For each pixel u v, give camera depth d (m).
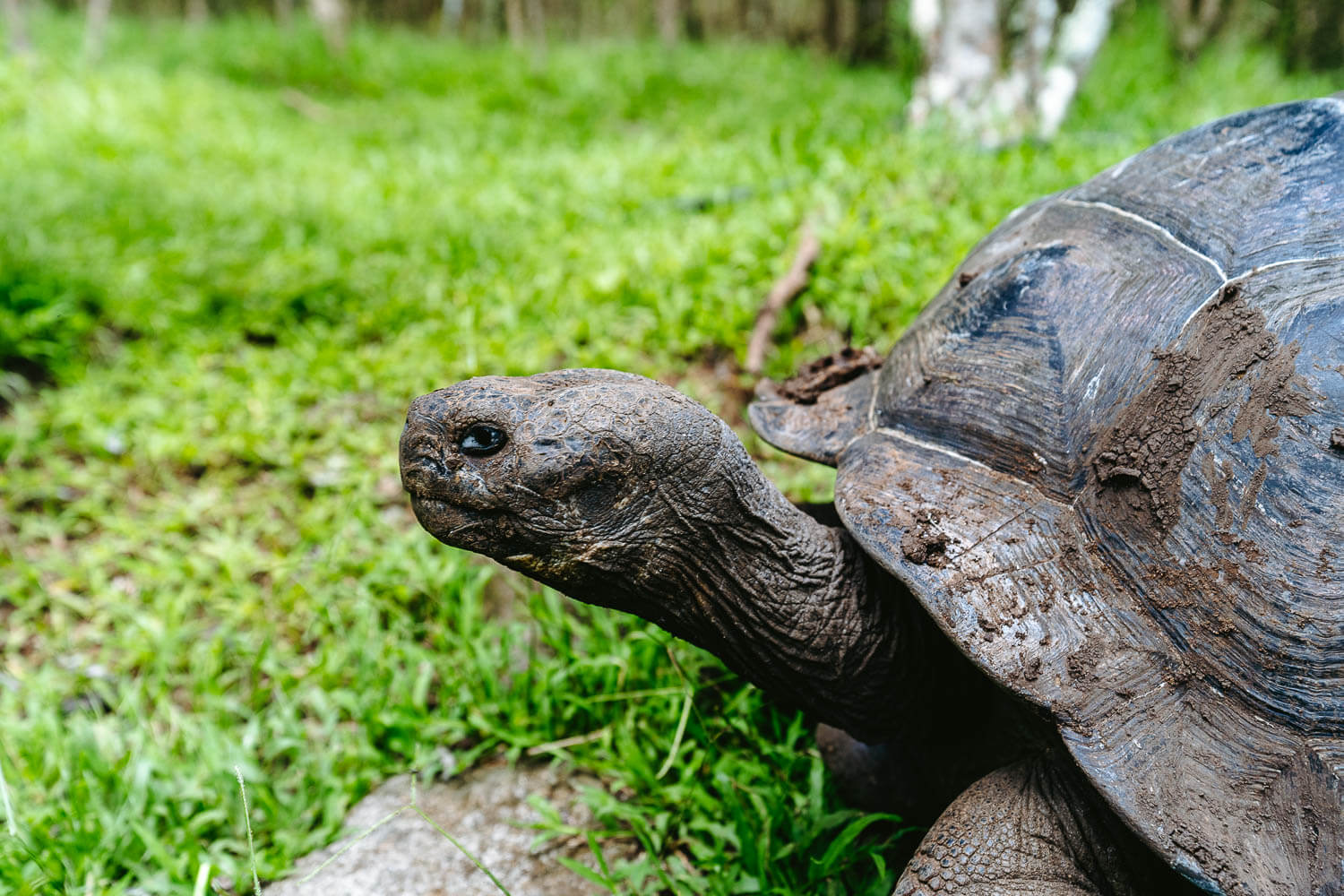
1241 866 0.41
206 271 1.46
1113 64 2.63
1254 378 0.47
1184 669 0.46
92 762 0.72
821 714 0.57
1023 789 0.49
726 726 0.71
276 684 0.80
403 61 3.54
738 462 0.51
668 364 1.12
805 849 0.62
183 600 0.90
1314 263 0.49
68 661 0.87
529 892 0.64
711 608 0.53
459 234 1.53
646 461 0.47
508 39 4.62
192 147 2.17
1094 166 1.31
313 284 1.38
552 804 0.70
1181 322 0.50
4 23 3.55
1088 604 0.47
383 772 0.74
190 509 1.02
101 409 1.17
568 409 0.47
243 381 1.22
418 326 1.28
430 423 0.47
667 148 1.95
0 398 1.25
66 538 1.03
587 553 0.48
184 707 0.82
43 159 1.94
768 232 1.26
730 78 3.18
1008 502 0.51
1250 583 0.45
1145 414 0.49
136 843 0.68
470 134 2.32
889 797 0.63
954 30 1.62
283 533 1.00
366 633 0.83
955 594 0.47
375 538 0.96
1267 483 0.45
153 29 4.22
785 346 1.11
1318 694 0.44
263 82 3.23
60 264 1.39
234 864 0.65
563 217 1.56
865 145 1.49
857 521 0.51
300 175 2.00
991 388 0.54
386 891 0.64
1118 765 0.44
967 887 0.47
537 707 0.76
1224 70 2.59
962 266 0.65
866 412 0.61
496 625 0.84
